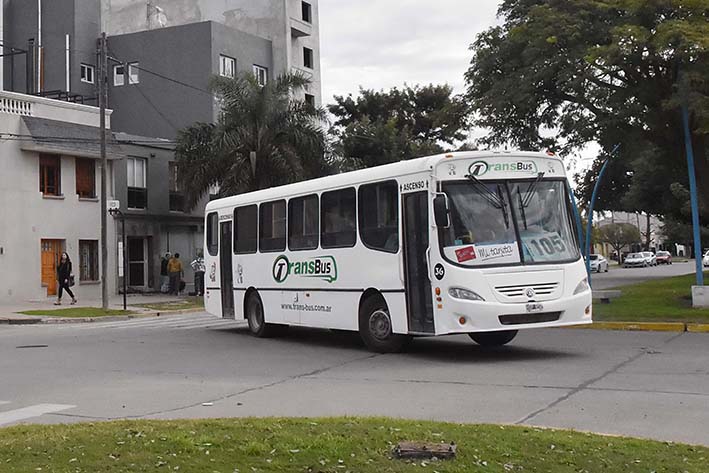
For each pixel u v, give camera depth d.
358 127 54.19
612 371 11.51
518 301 12.55
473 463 5.88
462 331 12.45
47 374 12.70
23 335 20.14
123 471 5.68
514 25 22.38
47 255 32.88
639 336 16.05
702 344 14.45
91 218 34.50
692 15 18.61
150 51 47.06
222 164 34.38
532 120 22.56
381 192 14.09
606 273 62.44
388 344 14.18
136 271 38.28
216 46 46.09
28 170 31.81
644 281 40.81
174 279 36.88
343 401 9.62
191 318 25.72
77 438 6.75
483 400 9.46
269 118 34.38
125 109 47.50
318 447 6.28
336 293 15.30
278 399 9.89
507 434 6.88
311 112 35.31
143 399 10.14
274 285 17.45
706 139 21.19
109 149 34.62
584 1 20.27
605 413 8.53
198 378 11.97
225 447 6.33
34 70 46.50
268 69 50.81
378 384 10.92
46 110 32.66
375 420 7.55
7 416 9.20
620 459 6.08
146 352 15.55
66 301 32.12
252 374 12.29
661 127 20.72
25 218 31.58
